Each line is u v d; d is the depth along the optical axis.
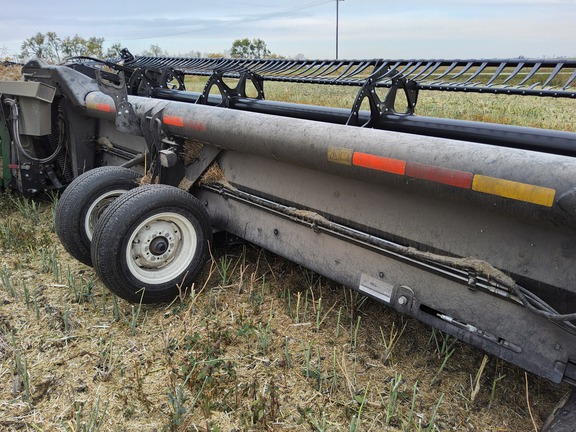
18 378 2.45
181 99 4.66
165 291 3.14
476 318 2.28
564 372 2.03
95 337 2.88
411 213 2.46
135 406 2.34
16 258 3.87
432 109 9.24
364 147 2.35
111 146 4.79
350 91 10.04
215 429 2.10
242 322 3.01
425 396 2.44
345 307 3.20
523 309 2.12
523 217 1.92
